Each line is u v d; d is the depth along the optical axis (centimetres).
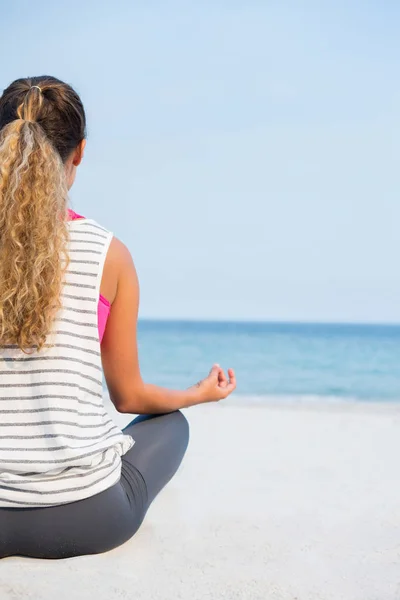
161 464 241
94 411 212
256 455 418
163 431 248
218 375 274
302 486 333
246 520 271
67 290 207
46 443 202
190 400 258
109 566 216
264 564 222
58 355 204
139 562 221
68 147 218
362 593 200
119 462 221
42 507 207
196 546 238
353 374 2409
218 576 211
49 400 202
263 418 598
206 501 300
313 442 470
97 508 212
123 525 222
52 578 205
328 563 224
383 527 264
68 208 213
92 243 213
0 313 198
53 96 214
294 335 5059
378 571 218
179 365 2977
